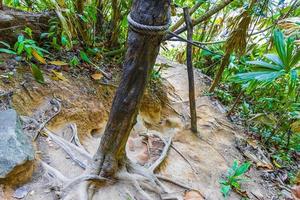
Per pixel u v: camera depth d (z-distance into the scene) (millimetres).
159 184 1660
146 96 2689
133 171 1646
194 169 2082
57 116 1891
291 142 2988
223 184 1999
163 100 2947
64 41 2100
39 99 1909
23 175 1387
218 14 4141
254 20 3436
